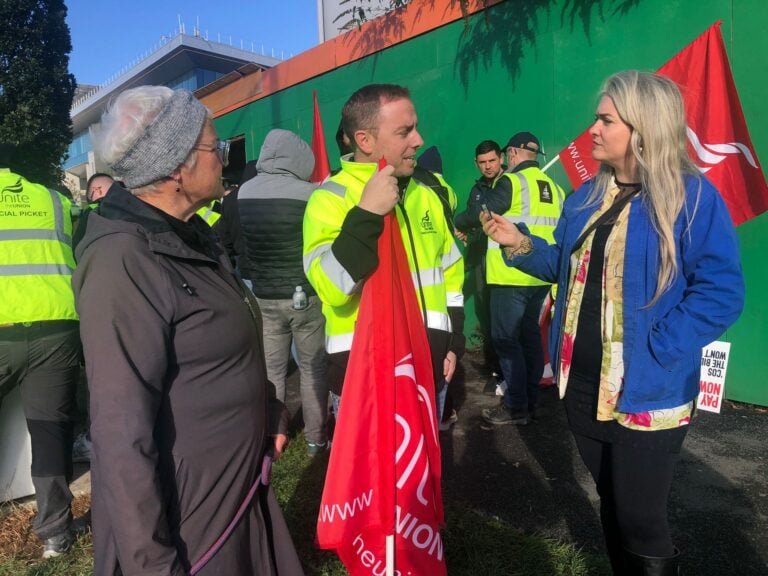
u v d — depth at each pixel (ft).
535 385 12.93
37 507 9.61
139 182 4.44
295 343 11.48
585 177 13.46
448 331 6.70
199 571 4.34
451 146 17.51
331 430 12.80
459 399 14.43
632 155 5.66
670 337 5.16
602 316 5.69
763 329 12.18
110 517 3.81
